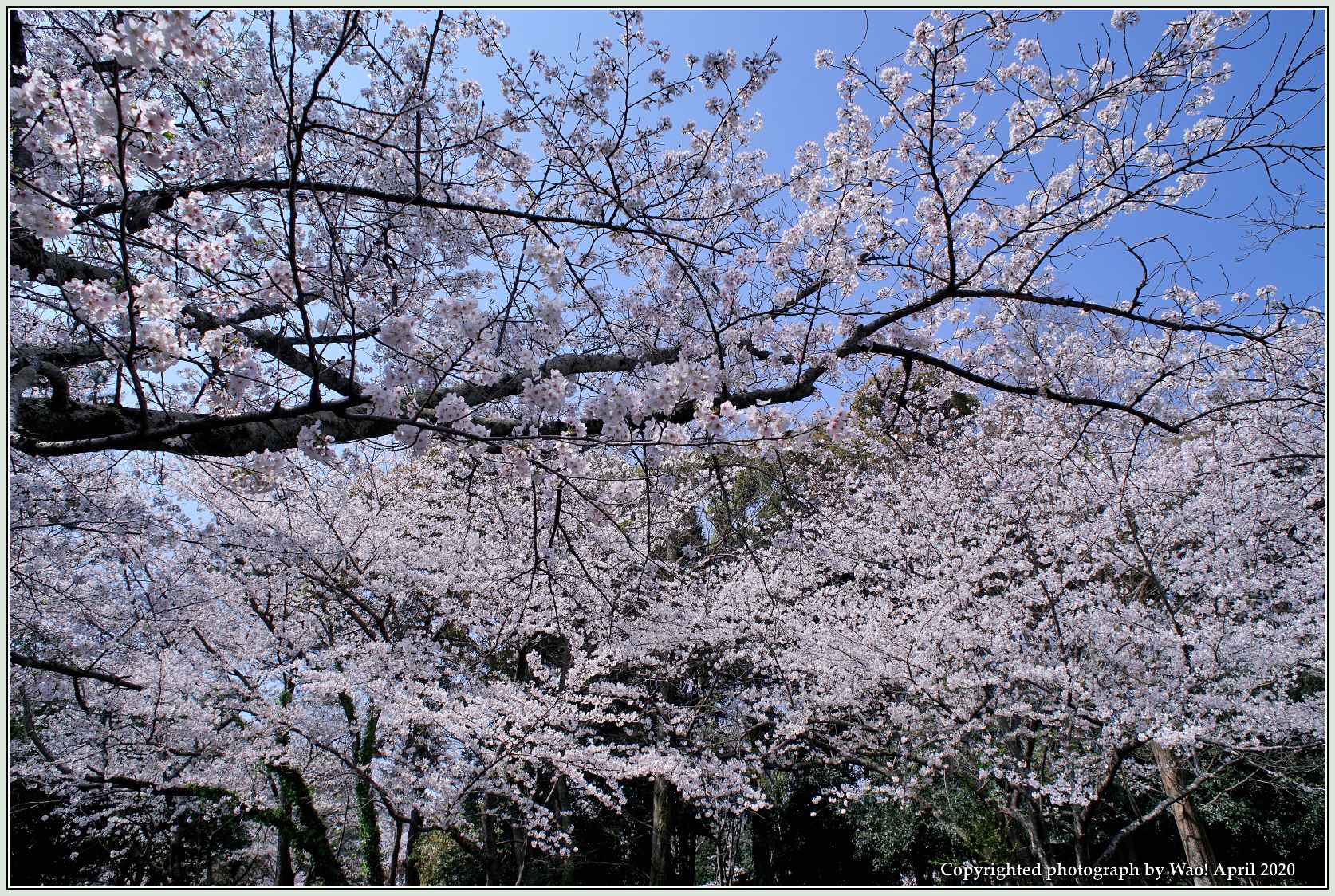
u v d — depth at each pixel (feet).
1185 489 27.27
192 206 9.61
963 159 16.57
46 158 11.26
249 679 23.62
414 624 30.73
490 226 15.38
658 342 16.33
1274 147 12.87
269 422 9.64
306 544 22.86
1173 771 26.73
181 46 7.22
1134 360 22.29
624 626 28.14
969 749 25.75
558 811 35.94
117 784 22.68
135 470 21.26
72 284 7.99
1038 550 26.96
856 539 32.09
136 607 22.44
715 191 16.75
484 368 9.73
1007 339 20.04
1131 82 14.29
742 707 33.17
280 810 22.56
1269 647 22.12
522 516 24.30
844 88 15.93
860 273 16.19
